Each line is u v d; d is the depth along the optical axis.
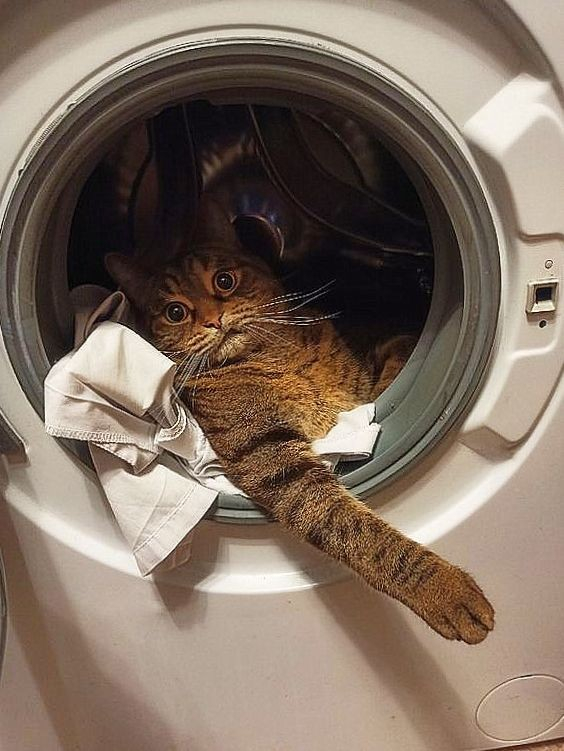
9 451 0.81
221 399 0.91
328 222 1.03
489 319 0.79
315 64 0.72
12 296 0.74
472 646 0.94
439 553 0.89
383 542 0.81
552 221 0.77
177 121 0.94
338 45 0.72
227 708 0.95
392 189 0.98
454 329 0.82
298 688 0.95
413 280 1.02
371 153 0.95
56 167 0.72
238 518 0.85
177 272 0.93
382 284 1.04
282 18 0.70
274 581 0.89
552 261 0.78
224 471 0.87
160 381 0.79
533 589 0.92
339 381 0.99
